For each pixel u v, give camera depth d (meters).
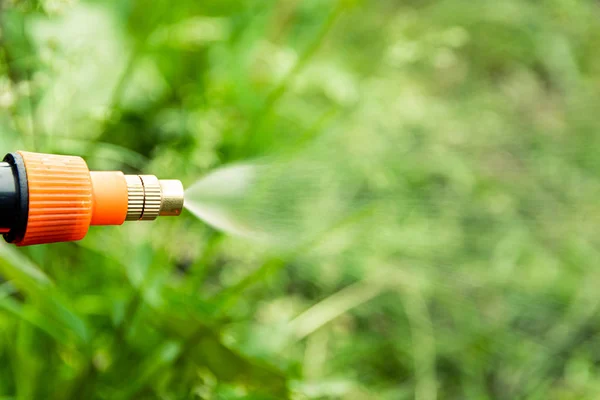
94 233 0.58
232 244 0.64
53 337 0.52
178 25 0.73
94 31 0.66
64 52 0.56
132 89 0.68
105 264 0.58
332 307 0.67
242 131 0.72
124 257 0.58
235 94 0.75
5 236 0.39
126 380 0.52
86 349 0.50
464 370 0.71
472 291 0.78
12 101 0.51
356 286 0.71
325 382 0.56
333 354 0.66
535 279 0.81
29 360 0.52
